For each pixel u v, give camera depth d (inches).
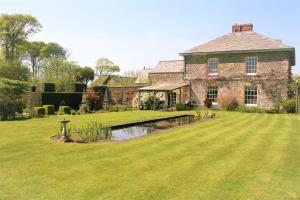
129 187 222.4
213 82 1076.5
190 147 356.2
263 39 1038.4
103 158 302.4
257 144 377.7
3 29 1524.4
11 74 1300.4
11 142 379.9
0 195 208.2
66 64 1611.7
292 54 1027.9
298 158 308.7
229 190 219.0
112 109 1019.9
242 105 1025.5
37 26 1603.1
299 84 944.9
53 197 204.7
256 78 1010.7
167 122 666.8
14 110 708.7
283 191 218.7
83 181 234.7
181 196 207.2
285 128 527.8
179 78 1198.9
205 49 1086.4
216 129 507.2
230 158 306.2
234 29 1111.6
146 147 353.7
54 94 1055.6
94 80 2046.0
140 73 1878.7
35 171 259.3
